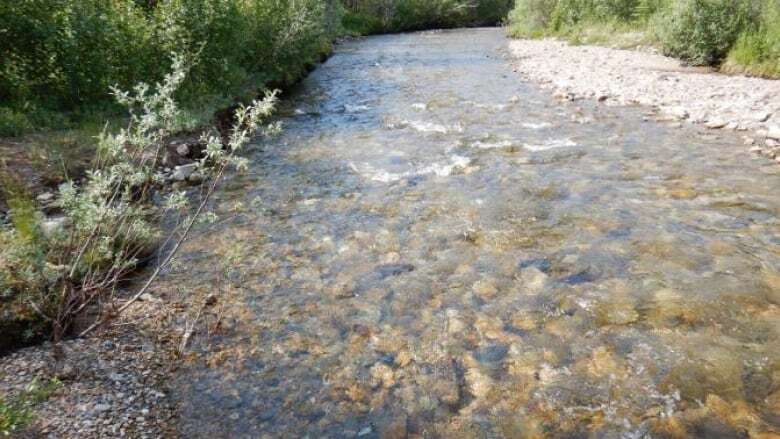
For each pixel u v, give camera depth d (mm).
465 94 14938
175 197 4641
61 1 9469
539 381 3896
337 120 12609
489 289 5191
